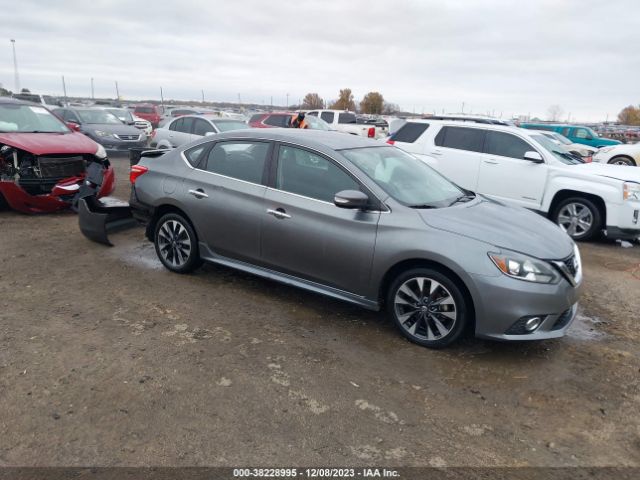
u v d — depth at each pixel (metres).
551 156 8.16
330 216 4.21
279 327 4.26
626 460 2.84
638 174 7.86
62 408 3.05
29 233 6.83
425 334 4.01
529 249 3.73
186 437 2.84
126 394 3.21
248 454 2.73
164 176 5.29
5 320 4.17
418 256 3.83
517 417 3.19
